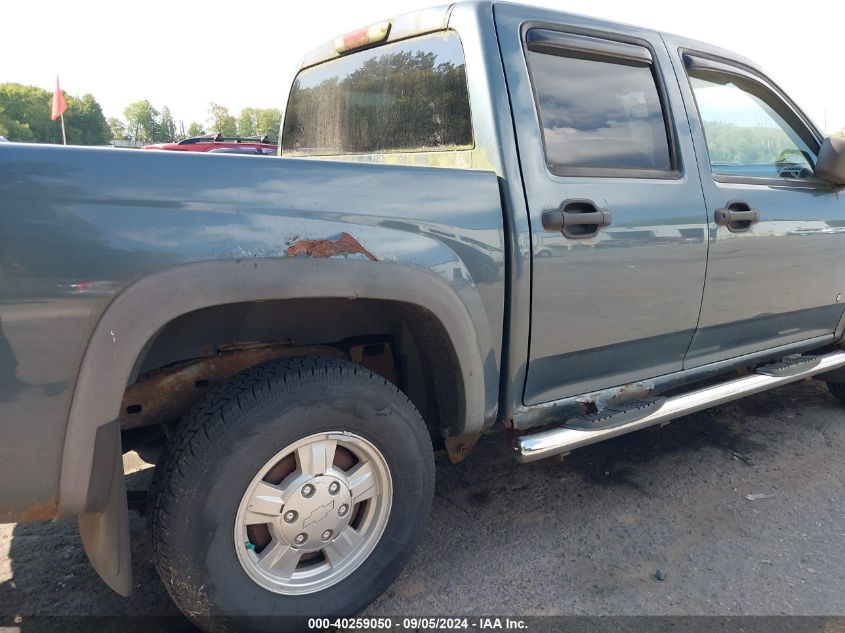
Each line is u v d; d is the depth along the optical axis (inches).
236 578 77.0
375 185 81.0
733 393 127.9
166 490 73.4
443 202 86.4
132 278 65.8
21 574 100.0
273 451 76.8
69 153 63.9
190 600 75.4
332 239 76.7
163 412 86.2
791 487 130.6
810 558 106.3
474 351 91.0
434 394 99.8
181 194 68.6
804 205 135.6
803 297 141.0
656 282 110.6
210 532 73.9
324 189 77.3
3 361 61.4
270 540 81.6
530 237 93.7
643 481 132.6
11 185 60.7
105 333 64.9
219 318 87.0
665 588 98.5
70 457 65.3
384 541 89.1
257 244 72.0
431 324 88.7
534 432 105.0
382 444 85.3
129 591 72.7
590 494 127.2
